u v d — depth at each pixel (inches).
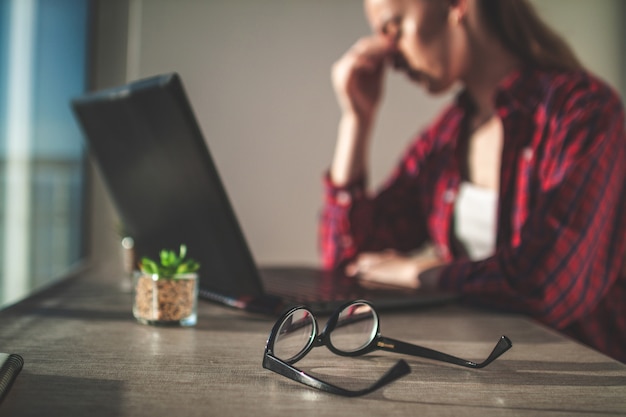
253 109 112.9
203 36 111.7
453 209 63.4
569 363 23.6
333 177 70.2
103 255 116.1
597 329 47.8
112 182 43.3
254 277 33.5
